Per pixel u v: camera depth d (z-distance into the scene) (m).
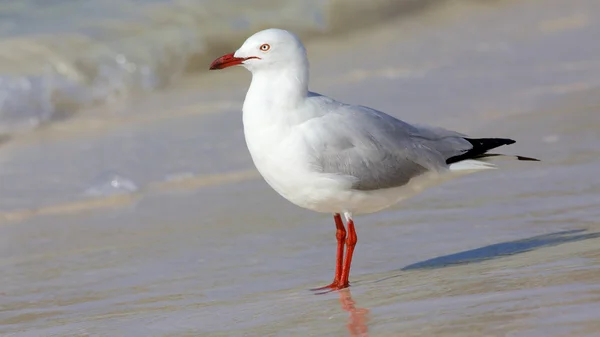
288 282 9.82
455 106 17.75
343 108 9.62
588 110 16.38
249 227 12.33
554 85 18.66
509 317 7.18
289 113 9.35
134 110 21.08
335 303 8.49
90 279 10.76
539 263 8.91
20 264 11.59
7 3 26.23
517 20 26.72
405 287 8.74
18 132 19.86
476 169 9.78
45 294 10.29
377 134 9.52
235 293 9.54
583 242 9.72
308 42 26.39
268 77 9.46
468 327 7.11
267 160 9.45
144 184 15.05
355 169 9.39
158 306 9.34
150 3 26.72
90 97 22.31
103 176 15.26
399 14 28.16
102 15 25.78
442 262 9.78
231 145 17.03
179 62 24.48
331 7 27.67
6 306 9.90
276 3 27.56
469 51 23.27
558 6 28.06
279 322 8.05
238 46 25.55
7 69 22.50
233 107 20.41
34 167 16.64
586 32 24.16
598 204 11.40
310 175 9.33
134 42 24.53
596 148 14.08
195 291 9.81
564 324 6.87
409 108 17.88
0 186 15.48
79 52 23.61
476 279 8.60
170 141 17.61
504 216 11.37
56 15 25.67
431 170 9.74
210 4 26.94
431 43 24.81
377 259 10.33
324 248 11.10
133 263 11.24
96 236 12.65
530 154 14.12
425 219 11.67
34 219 13.73
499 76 20.11
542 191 12.26
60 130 19.81
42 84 22.16
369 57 23.80
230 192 14.21
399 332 7.27
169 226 12.78
